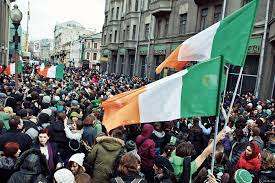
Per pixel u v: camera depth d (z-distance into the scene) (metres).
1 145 5.00
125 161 3.89
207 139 7.35
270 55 17.08
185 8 27.34
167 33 30.81
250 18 4.85
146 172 5.39
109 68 48.28
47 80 18.38
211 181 3.88
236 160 5.43
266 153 5.00
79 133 6.21
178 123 9.19
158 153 6.54
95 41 88.06
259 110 11.65
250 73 19.17
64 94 12.33
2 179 4.26
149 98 4.04
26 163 3.87
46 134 4.93
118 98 4.24
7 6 41.72
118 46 44.94
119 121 4.04
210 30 5.12
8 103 8.24
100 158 4.97
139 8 37.94
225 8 21.06
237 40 4.88
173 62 5.70
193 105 4.07
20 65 19.31
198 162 4.56
